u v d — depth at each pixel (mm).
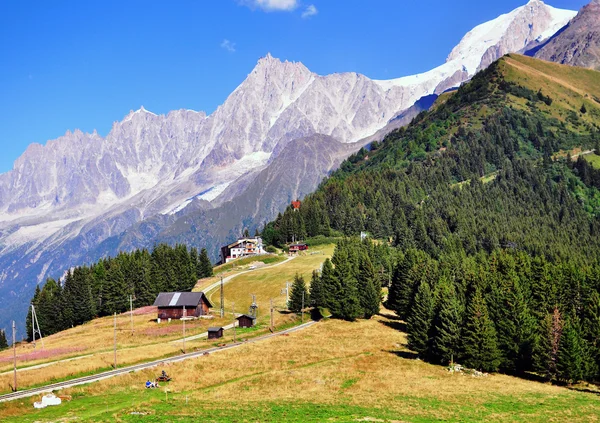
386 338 141625
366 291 169125
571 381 107062
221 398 90375
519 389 98500
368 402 87312
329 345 132125
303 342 135125
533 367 112562
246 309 192625
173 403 87188
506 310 119312
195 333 154500
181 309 178875
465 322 116375
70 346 143625
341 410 81500
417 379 104312
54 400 89375
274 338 140625
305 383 99750
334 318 168125
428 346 121375
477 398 91250
